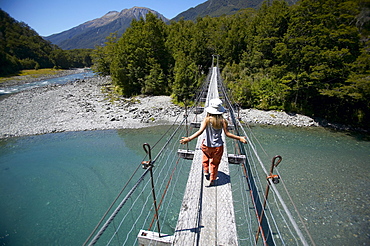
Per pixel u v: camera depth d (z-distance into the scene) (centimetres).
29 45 7031
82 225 626
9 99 2402
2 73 5191
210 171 321
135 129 1497
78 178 878
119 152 1121
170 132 1421
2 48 5906
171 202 695
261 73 2481
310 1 1673
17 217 663
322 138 1355
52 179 873
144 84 2669
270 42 2547
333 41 1492
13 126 1535
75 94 2653
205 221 265
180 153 505
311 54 1633
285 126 1611
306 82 1709
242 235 568
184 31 3712
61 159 1052
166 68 2959
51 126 1541
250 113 1883
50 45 8688
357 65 1271
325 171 923
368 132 1488
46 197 757
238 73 2800
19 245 565
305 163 997
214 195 309
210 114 287
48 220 648
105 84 3450
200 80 2316
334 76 1584
